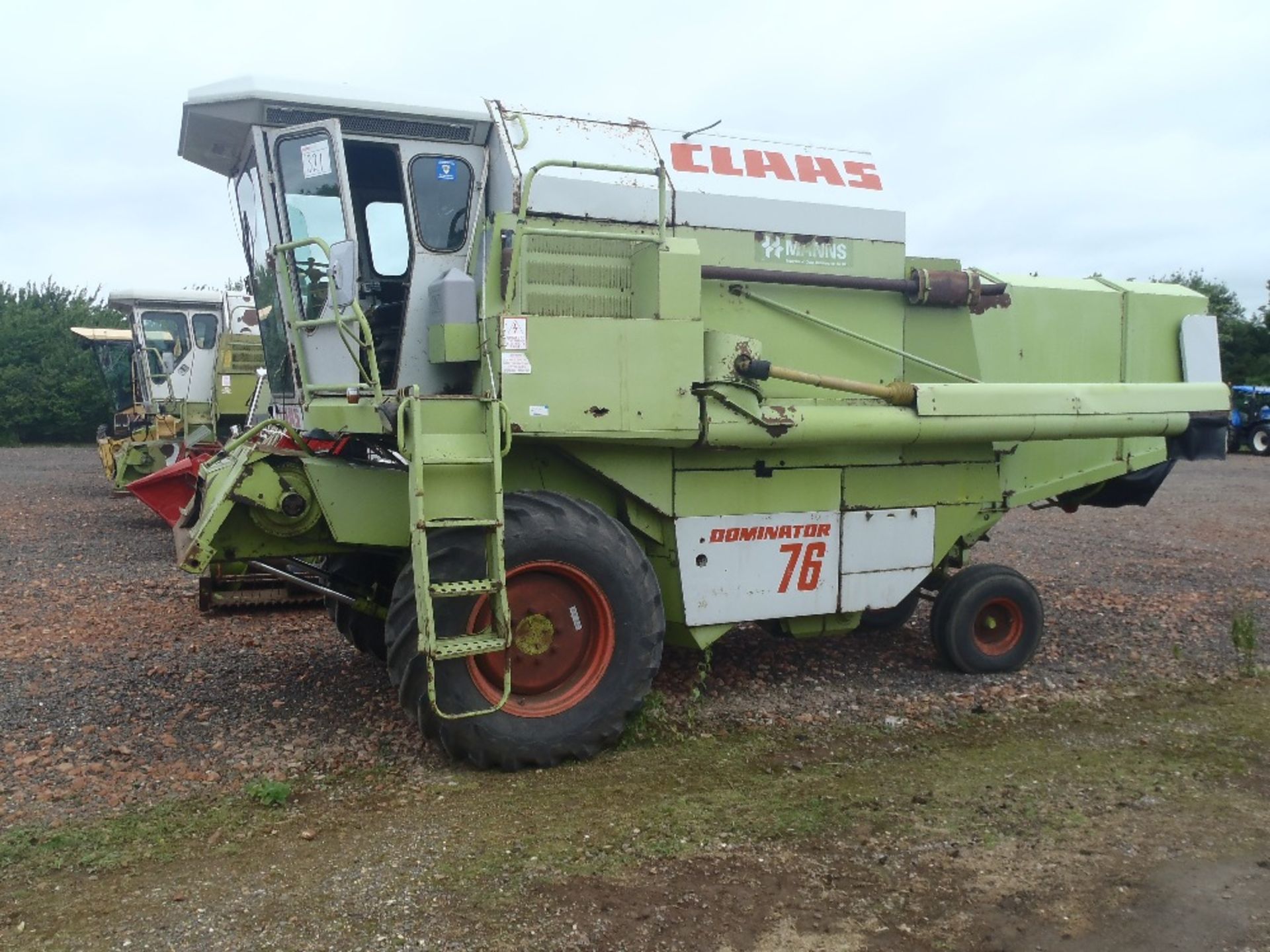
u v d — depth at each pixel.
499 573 4.47
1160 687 6.12
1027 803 4.32
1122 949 3.20
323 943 3.14
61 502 16.05
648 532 5.50
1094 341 6.89
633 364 5.02
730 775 4.64
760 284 5.80
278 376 6.09
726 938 3.22
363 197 5.41
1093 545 11.69
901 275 6.24
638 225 5.47
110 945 3.13
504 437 4.68
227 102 5.20
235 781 4.48
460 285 5.07
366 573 5.98
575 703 4.80
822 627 6.11
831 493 5.91
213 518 5.02
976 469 6.37
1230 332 34.22
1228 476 21.23
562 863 3.69
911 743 5.13
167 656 6.55
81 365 35.00
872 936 3.25
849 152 6.29
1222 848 3.90
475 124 5.42
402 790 4.42
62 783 4.42
